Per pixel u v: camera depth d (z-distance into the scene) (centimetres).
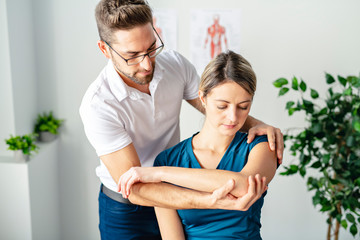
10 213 225
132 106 143
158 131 156
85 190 269
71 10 236
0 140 229
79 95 251
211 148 120
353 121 194
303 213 266
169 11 233
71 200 271
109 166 139
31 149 222
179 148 124
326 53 235
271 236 273
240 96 103
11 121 225
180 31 237
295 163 255
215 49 238
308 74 238
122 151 137
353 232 211
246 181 101
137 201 116
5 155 232
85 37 240
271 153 114
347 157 218
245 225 115
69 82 248
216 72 104
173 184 116
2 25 212
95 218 275
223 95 103
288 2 228
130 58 122
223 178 102
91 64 245
